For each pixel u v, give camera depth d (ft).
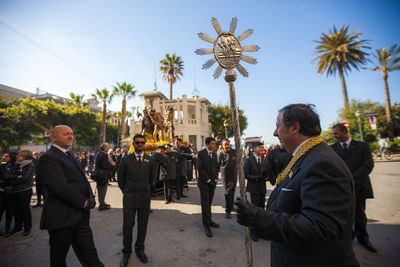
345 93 69.31
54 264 6.74
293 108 3.84
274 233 2.89
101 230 12.41
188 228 12.33
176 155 19.52
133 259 8.98
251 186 12.08
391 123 63.67
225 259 8.77
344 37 70.03
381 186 20.62
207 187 11.80
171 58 86.38
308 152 3.46
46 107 75.51
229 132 91.45
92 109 142.41
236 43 5.54
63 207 6.82
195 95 83.10
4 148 77.77
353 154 9.75
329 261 3.02
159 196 21.67
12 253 9.94
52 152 7.13
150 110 23.31
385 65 65.82
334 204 2.74
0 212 11.91
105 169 17.02
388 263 7.88
